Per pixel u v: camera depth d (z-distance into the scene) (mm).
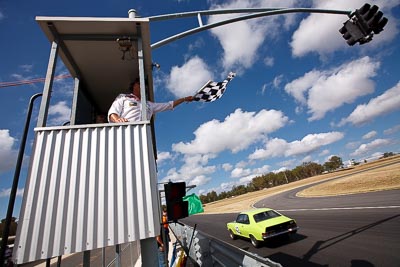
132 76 3816
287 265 6551
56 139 2275
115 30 2852
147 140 2438
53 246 1962
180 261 5719
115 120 2709
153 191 2283
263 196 56438
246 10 5773
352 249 6793
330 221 11828
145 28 2863
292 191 49375
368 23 6090
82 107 3699
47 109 2441
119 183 2230
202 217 37469
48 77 2561
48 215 2023
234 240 12172
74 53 3127
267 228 9266
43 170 2146
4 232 1890
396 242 6617
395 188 17953
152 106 3260
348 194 22266
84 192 2145
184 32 5305
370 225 9297
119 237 2078
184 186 2875
